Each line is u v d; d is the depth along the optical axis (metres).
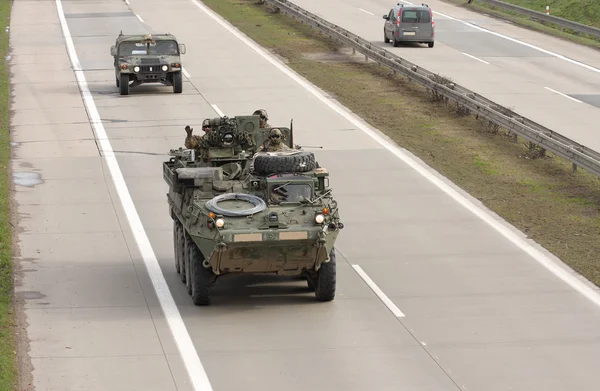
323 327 57.41
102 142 104.88
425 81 129.25
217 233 57.47
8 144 103.75
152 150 101.69
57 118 116.00
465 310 60.31
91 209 82.31
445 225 78.50
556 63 155.88
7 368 50.81
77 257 70.69
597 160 90.25
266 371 51.22
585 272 67.75
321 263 59.81
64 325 57.78
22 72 144.12
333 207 60.47
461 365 52.09
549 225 78.88
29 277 66.44
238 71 144.25
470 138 109.00
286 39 172.50
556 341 55.56
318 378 50.38
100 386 49.47
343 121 115.25
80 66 148.50
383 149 103.06
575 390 49.09
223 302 61.81
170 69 128.00
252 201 60.19
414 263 69.38
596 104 126.31
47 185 89.25
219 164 65.75
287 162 61.75
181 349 54.22
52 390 49.00
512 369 51.66
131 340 55.50
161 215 80.75
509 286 64.75
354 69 147.75
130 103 124.12
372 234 76.06
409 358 52.97
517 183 91.69
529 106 124.12
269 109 120.38
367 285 64.81
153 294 63.28
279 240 57.50
